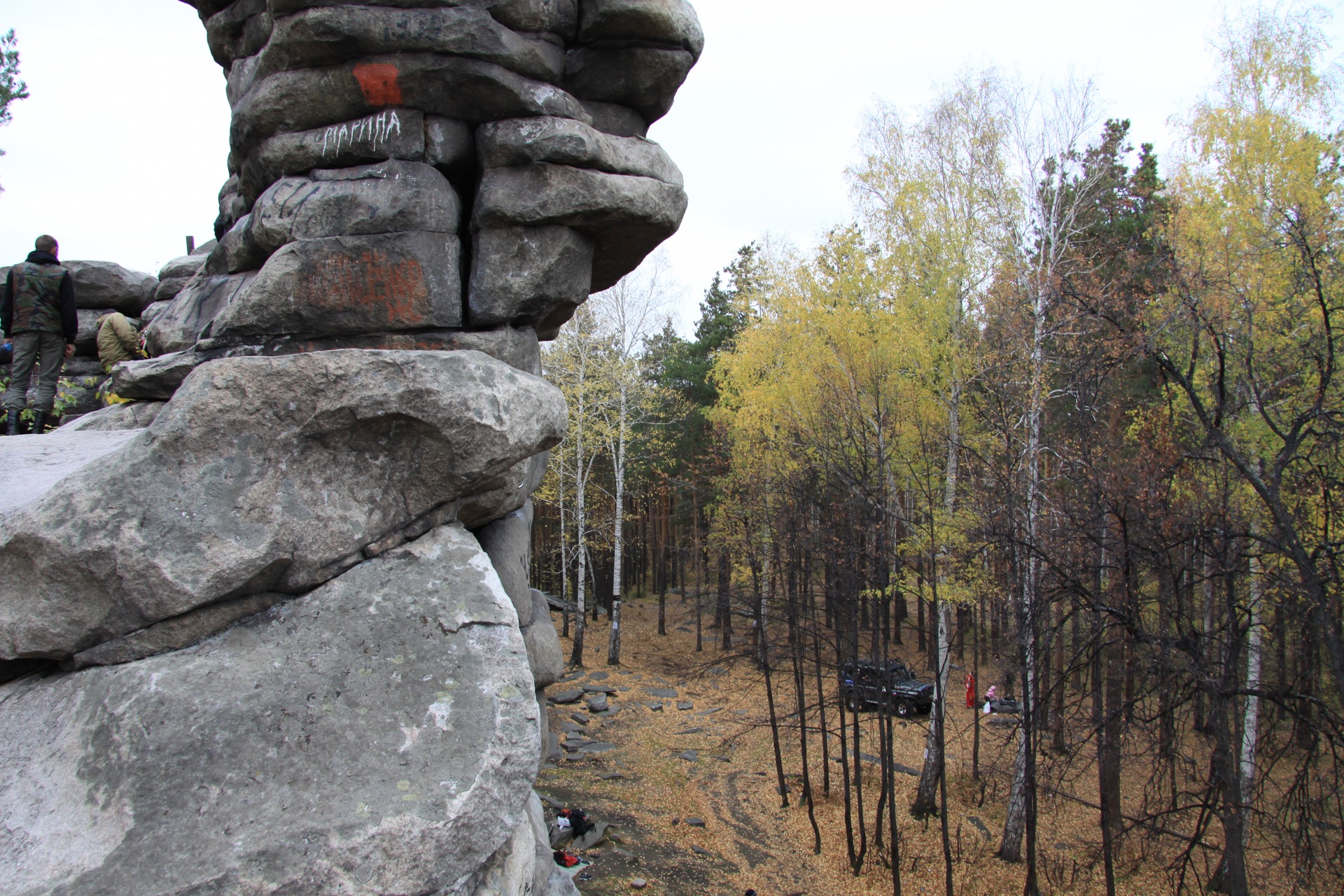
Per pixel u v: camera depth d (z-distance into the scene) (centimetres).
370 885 274
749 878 1281
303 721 314
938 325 1462
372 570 381
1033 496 1241
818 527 1589
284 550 359
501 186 566
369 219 546
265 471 365
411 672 341
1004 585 1352
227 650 339
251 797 286
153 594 330
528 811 590
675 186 623
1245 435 1137
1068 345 1355
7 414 813
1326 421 916
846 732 2050
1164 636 949
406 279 547
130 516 333
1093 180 1438
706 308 3441
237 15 621
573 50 612
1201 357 1317
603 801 1544
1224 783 928
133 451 346
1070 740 1372
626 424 2667
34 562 324
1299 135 1327
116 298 1215
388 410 382
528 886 400
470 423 398
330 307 544
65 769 292
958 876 1305
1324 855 1015
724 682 2433
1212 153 1344
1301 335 1162
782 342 2008
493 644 358
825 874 1316
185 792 284
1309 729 909
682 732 1992
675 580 4256
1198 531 956
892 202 1552
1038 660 1248
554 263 589
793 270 2089
